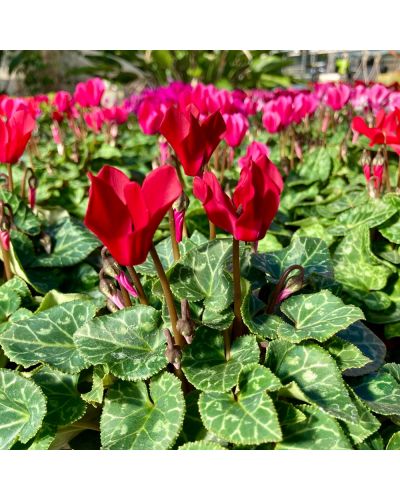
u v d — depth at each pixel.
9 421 0.28
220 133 0.30
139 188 0.20
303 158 0.69
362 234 0.43
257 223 0.24
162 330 0.29
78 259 0.46
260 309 0.32
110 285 0.30
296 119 0.69
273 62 1.76
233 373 0.27
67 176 0.67
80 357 0.29
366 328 0.35
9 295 0.39
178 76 1.83
